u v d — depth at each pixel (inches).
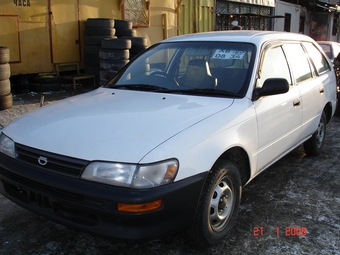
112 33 392.8
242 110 128.6
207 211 113.0
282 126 153.0
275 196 163.0
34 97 330.0
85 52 394.9
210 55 152.5
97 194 96.5
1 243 124.6
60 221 105.1
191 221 107.7
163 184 98.5
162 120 113.5
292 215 146.0
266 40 157.3
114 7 428.5
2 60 268.7
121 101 134.3
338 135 263.0
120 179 96.6
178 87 144.2
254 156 135.3
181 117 116.3
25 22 342.0
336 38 1142.3
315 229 135.8
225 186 123.0
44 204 107.7
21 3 335.9
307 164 203.0
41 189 106.1
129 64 173.3
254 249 123.1
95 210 97.8
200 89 140.1
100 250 122.3
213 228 120.0
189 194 103.8
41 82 355.3
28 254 119.0
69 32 384.5
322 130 213.0
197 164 106.1
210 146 111.1
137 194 95.1
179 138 105.3
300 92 169.8
